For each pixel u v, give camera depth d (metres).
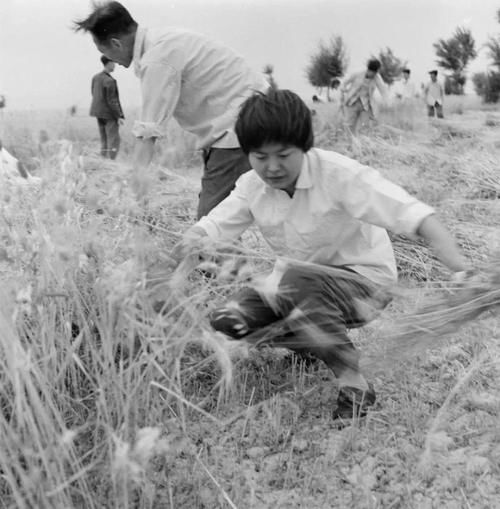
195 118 3.32
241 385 2.36
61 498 1.52
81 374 2.16
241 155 3.29
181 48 3.14
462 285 1.95
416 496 1.87
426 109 11.38
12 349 1.58
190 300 1.92
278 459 2.04
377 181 2.12
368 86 9.23
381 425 2.19
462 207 4.66
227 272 1.96
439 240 2.03
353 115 9.26
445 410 2.18
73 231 1.91
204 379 2.42
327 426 2.21
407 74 12.41
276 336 2.27
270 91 2.00
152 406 1.85
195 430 2.15
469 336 2.67
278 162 2.01
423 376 2.48
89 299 2.16
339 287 2.15
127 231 1.94
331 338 2.15
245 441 2.12
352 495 1.88
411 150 6.47
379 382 2.44
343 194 2.13
